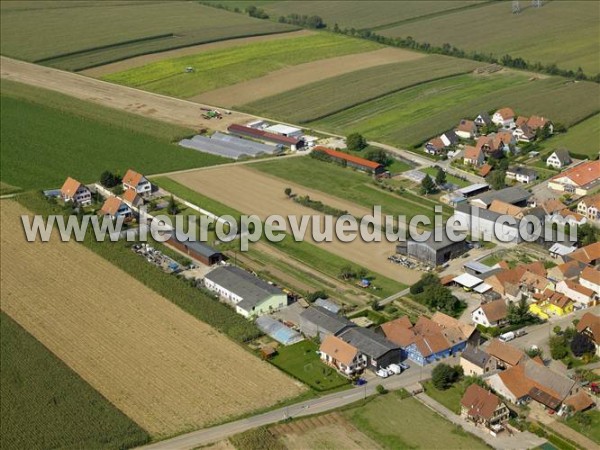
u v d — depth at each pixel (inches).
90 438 5226.4
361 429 5334.6
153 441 5231.3
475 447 5137.8
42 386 5797.2
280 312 6830.7
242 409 5541.3
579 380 5841.5
